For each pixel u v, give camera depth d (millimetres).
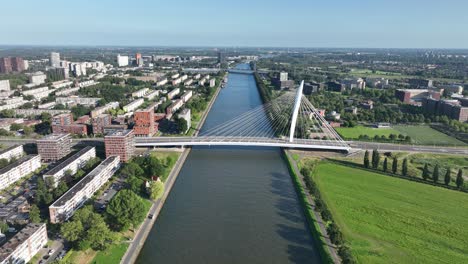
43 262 194125
